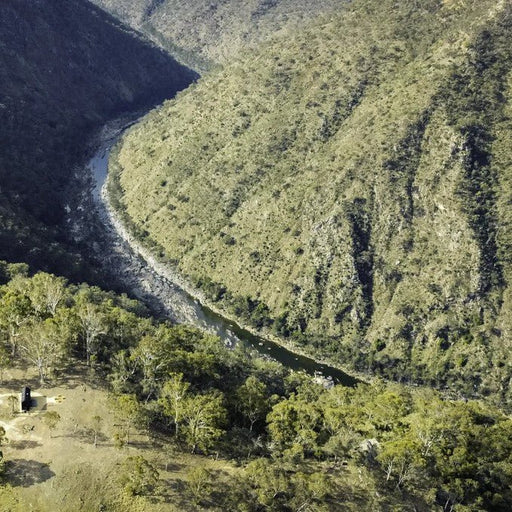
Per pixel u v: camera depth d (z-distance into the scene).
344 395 88.94
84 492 58.09
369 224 144.62
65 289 110.50
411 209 142.75
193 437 65.50
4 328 79.56
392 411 71.38
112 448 64.25
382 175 146.75
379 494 58.22
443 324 128.12
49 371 75.44
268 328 144.38
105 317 86.44
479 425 66.81
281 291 146.75
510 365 120.12
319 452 65.69
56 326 77.69
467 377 122.19
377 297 138.00
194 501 58.16
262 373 101.19
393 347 130.38
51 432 65.25
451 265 132.88
